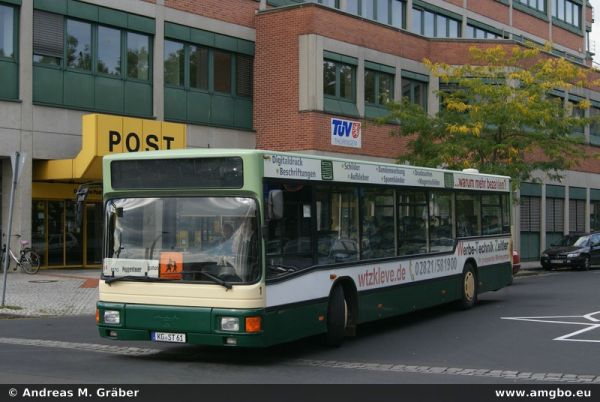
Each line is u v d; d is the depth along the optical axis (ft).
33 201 75.41
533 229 122.62
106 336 31.76
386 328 42.50
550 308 51.93
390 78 99.96
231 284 29.78
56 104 72.54
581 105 87.92
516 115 80.94
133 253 31.60
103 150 69.51
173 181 31.30
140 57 80.07
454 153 81.56
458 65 105.60
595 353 33.91
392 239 41.01
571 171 132.67
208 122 85.97
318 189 34.42
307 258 33.24
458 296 49.21
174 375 28.94
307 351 34.73
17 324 44.39
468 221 51.31
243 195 30.42
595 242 101.35
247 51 90.02
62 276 68.49
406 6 108.68
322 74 87.66
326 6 88.63
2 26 69.26
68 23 73.67
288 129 87.51
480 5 125.49
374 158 94.94
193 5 84.43
